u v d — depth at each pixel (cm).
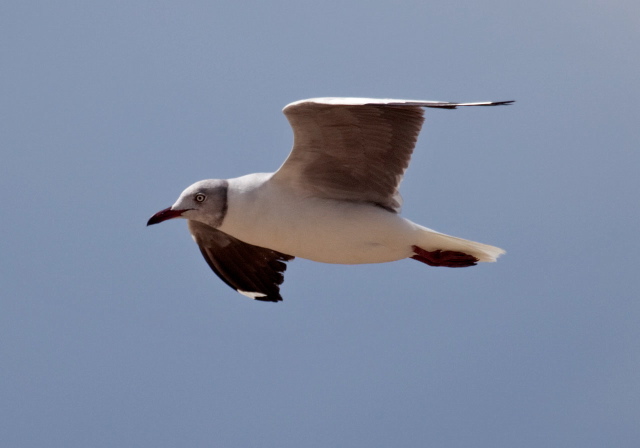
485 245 1420
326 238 1405
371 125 1330
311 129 1325
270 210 1401
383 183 1398
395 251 1426
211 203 1413
